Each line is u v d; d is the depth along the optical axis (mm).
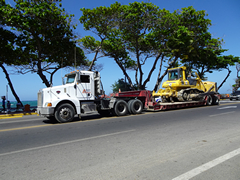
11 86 19234
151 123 8273
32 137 6258
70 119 9461
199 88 16531
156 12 21422
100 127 7684
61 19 17484
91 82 10398
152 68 25328
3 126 9039
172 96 14875
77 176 3201
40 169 3533
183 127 7203
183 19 23094
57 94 9383
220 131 6387
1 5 15477
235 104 18141
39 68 18438
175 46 22578
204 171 3324
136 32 21516
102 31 20188
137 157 4039
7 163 3902
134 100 12109
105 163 3742
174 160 3844
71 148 4820
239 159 3857
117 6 20219
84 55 22609
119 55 24828
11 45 17547
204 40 23766
